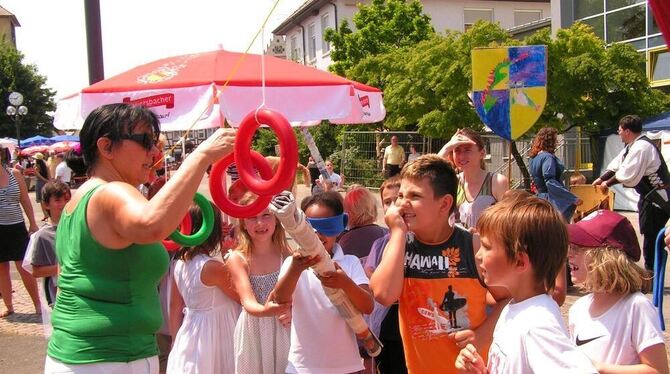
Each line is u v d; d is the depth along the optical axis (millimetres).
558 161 7527
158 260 2496
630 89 15492
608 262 2582
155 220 2141
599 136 16188
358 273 3291
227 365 3785
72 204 2480
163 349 4902
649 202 7320
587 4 18641
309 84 5426
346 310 2953
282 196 2441
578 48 15859
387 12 25359
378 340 3170
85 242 2367
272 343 3533
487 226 2193
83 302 2398
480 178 4934
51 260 5387
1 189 6973
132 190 2328
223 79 5117
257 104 5152
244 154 2275
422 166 2859
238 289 3502
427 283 2869
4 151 9156
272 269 3648
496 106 5398
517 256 2111
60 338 2430
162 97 5152
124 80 5527
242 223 3643
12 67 44750
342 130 23766
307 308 3225
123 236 2264
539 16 32906
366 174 21594
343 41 25719
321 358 3193
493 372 2143
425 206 2826
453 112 17172
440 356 2828
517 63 5371
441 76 17234
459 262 2859
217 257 3898
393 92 18953
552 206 2182
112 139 2453
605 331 2637
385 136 21297
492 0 31859
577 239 2709
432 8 31062
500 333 2152
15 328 6711
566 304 6645
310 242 2578
